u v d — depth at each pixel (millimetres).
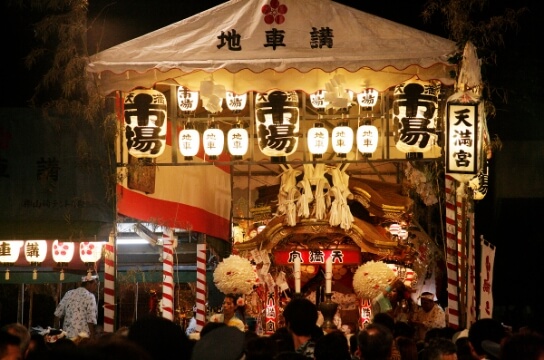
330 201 13797
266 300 14039
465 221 11430
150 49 11305
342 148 12109
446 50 11094
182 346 3371
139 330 3357
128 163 12398
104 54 11312
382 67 10984
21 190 11828
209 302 18172
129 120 11898
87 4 11906
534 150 16188
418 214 15258
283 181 14039
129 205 12648
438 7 11375
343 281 14461
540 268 16547
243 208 16078
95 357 2297
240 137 12320
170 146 13914
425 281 16125
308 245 14164
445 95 12289
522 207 16469
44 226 11789
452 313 10992
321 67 11016
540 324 16422
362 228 13664
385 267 13367
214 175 15352
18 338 6055
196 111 14484
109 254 11969
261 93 11930
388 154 12438
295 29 11336
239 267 13180
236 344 3691
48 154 11859
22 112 11922
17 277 15477
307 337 6945
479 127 10812
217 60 11148
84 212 11773
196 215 14406
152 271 16859
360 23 11391
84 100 11906
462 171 10758
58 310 13977
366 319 13891
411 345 7688
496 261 16688
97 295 17844
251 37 11297
